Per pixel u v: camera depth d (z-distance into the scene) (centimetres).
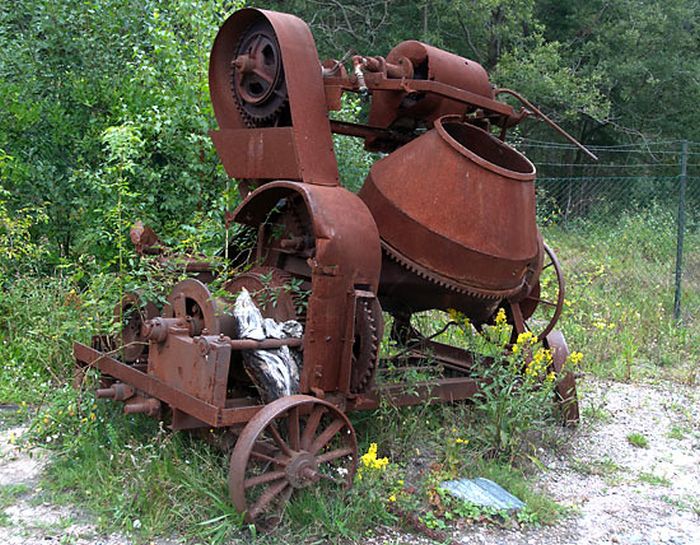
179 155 776
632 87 2258
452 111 552
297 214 495
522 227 509
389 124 569
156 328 452
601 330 881
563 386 604
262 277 489
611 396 721
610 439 605
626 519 465
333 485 443
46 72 850
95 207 782
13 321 686
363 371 453
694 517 473
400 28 2011
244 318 451
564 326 903
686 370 830
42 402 555
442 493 454
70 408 509
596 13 2294
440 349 641
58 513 424
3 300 693
